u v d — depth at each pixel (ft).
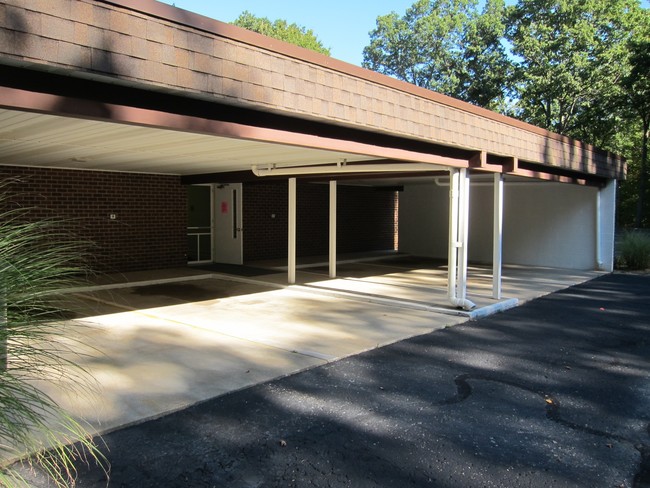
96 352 19.12
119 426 12.74
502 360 19.24
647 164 103.60
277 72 14.69
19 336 8.45
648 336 23.09
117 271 38.93
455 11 149.38
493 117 26.58
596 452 12.04
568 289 36.55
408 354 19.79
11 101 10.31
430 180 49.49
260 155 24.52
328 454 11.66
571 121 104.32
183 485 10.24
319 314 26.78
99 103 11.61
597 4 101.96
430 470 11.05
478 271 46.09
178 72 12.25
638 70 79.87
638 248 47.80
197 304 29.30
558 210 49.14
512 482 10.64
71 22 10.41
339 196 59.52
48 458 10.78
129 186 39.24
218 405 14.34
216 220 47.67
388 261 54.13
